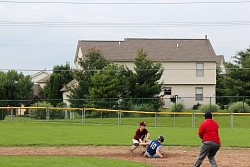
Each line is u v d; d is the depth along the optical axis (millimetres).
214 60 74188
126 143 29984
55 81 80375
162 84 63219
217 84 80000
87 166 19469
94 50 65438
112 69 60781
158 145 23281
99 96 58375
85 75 62156
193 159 22672
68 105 60875
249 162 21844
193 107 69625
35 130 39875
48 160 21328
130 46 76688
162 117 55219
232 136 35469
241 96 63219
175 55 74938
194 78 74438
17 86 73438
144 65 61719
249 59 66250
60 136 34531
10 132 37688
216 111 58156
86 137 33844
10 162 20500
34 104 59312
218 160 22484
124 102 57031
